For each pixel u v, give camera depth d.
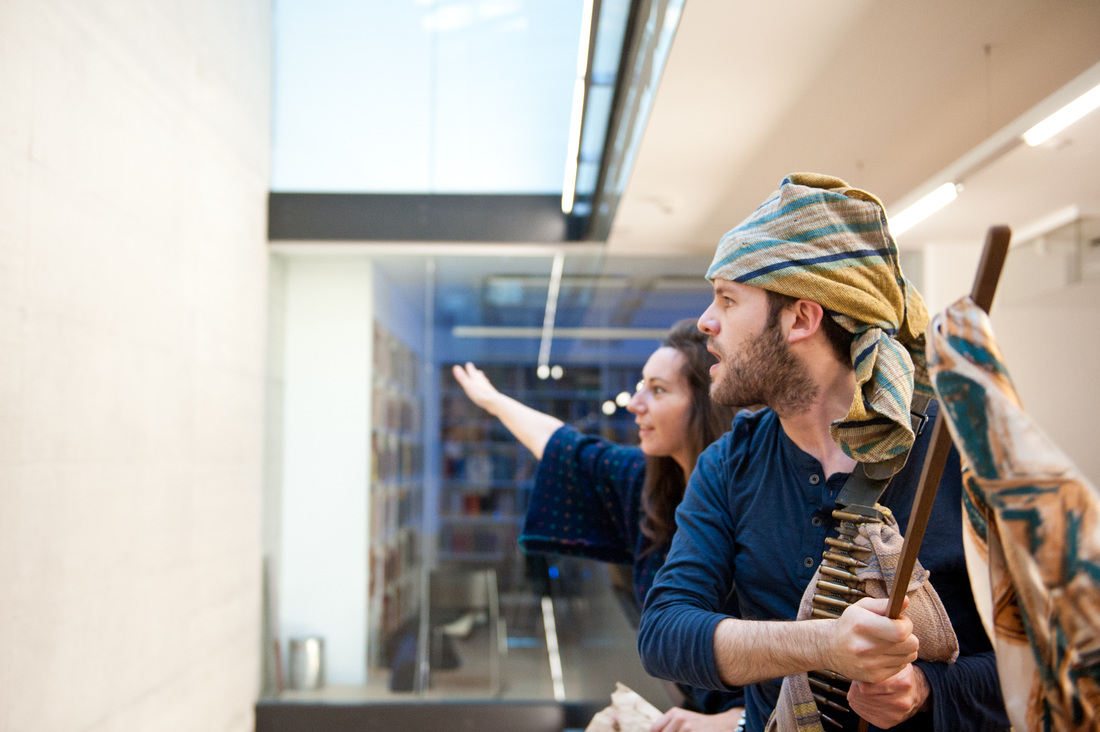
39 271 2.51
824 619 0.68
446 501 5.08
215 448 4.10
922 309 0.80
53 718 2.56
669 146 3.54
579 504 1.59
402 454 5.11
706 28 2.55
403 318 5.18
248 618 4.64
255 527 4.73
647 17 3.01
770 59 2.74
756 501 0.86
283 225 5.07
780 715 0.76
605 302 5.18
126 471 3.10
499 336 5.17
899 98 3.02
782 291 0.77
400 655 4.97
